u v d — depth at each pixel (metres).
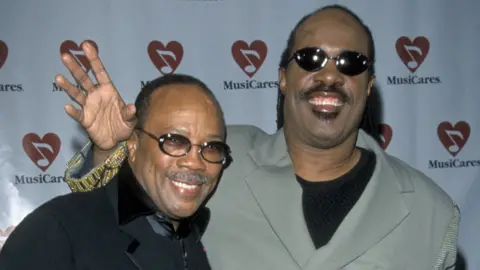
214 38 2.80
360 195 1.71
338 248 1.63
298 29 1.73
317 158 1.71
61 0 2.72
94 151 1.46
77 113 1.37
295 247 1.65
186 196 1.38
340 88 1.63
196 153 1.37
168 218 1.42
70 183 1.47
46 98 2.75
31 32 2.72
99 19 2.74
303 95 1.66
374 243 1.66
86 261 1.27
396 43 2.88
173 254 1.41
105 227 1.33
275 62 2.82
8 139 2.74
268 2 2.81
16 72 2.72
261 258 1.67
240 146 1.82
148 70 2.77
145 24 2.76
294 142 1.74
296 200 1.69
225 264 1.67
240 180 1.74
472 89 2.92
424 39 2.89
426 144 2.92
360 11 2.86
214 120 1.40
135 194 1.38
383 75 2.88
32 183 2.78
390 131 2.89
